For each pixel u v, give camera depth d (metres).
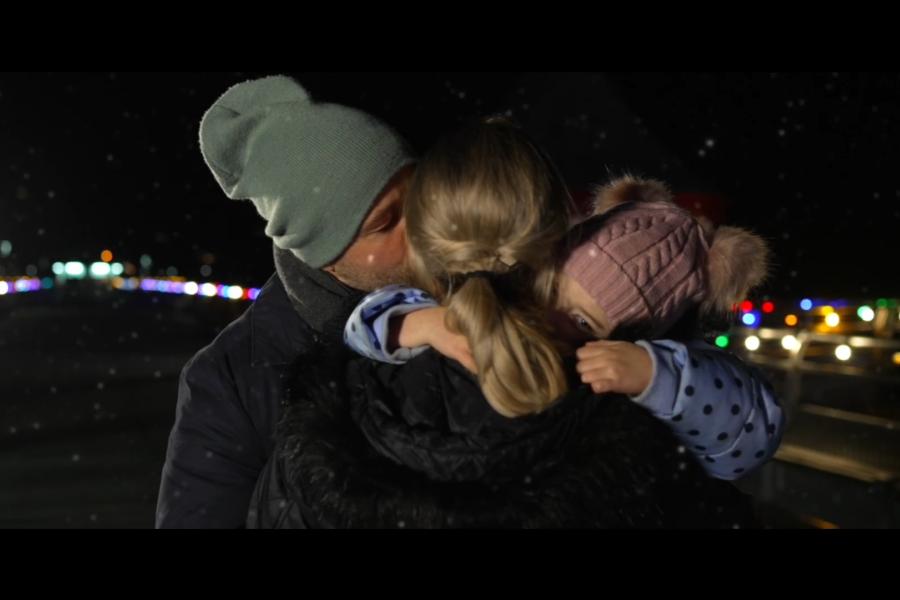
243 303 38.06
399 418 1.86
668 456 1.84
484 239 1.75
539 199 1.75
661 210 2.01
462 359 1.80
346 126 2.25
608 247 1.91
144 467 9.69
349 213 2.25
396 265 2.35
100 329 36.22
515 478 1.79
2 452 10.68
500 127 1.80
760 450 1.99
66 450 10.73
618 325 1.93
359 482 1.79
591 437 1.81
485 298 1.70
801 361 9.34
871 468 7.07
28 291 65.38
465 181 1.75
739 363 2.06
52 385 17.56
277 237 2.36
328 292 2.44
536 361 1.68
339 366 1.95
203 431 2.50
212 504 2.48
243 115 2.33
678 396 1.87
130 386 17.20
